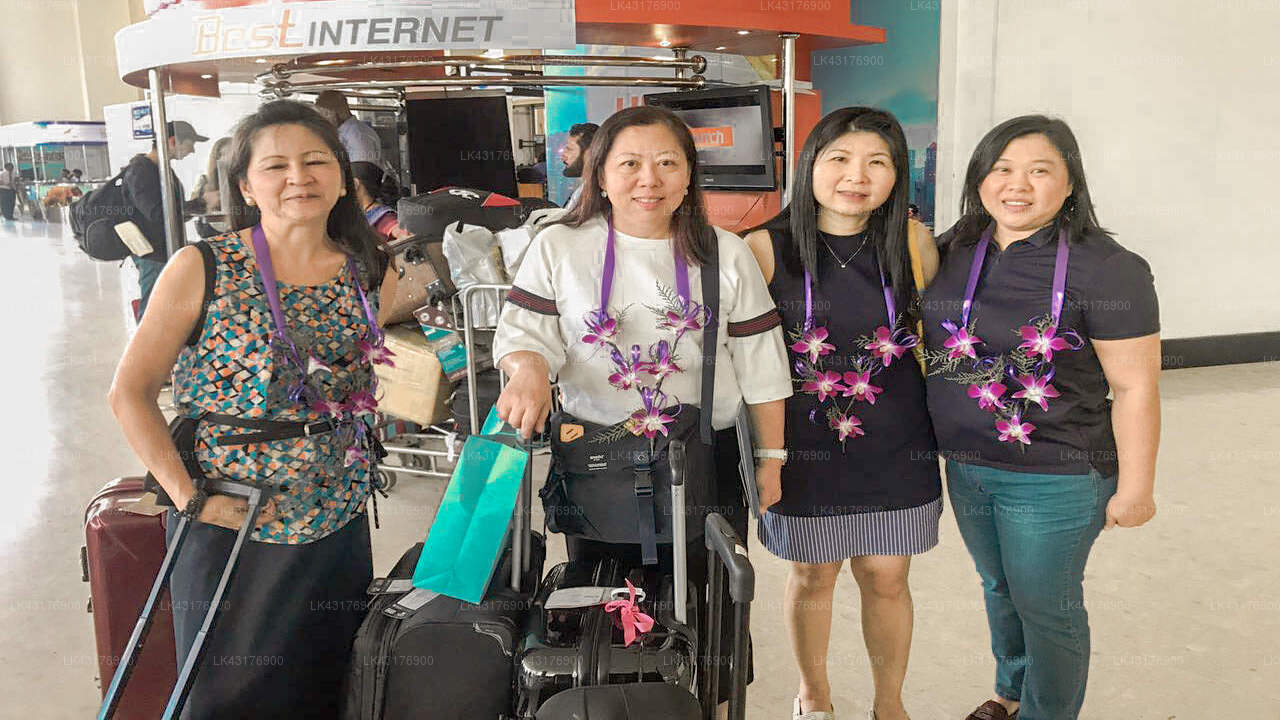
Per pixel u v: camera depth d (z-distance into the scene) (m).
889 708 2.58
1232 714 2.75
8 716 2.73
